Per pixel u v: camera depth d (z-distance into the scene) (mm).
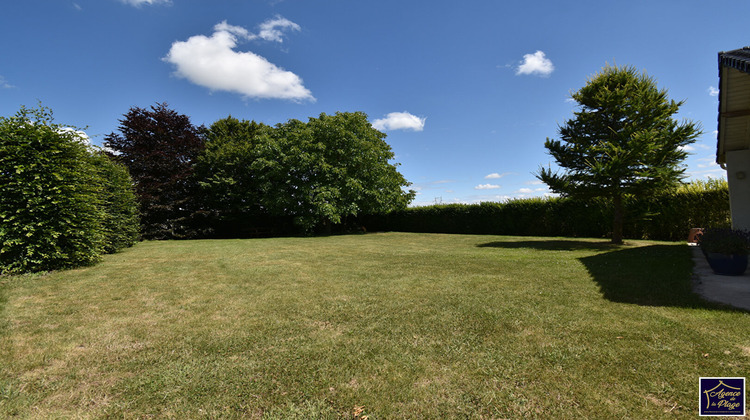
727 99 6484
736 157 8523
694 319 3414
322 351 2908
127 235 13219
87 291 5418
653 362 2506
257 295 5066
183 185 23531
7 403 2115
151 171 21125
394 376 2434
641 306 3961
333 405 2078
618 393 2107
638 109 11539
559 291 4863
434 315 3861
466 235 19922
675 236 13836
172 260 9211
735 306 3848
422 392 2203
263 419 1932
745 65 4539
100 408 2072
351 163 21984
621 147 11625
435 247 12414
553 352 2750
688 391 2100
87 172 8539
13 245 6988
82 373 2551
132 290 5484
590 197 12641
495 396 2125
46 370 2607
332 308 4266
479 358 2693
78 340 3244
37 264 7344
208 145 24969
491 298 4559
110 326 3664
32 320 3895
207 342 3174
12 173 7086
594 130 12750
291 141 21812
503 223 20438
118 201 11648
